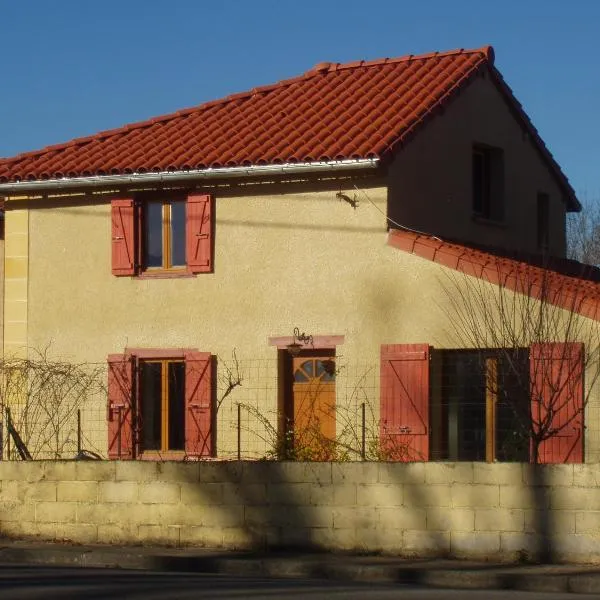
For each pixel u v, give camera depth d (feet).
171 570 47.88
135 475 51.90
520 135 82.74
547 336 57.36
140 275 71.77
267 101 78.13
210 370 69.15
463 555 47.24
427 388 63.16
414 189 69.10
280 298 68.18
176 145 72.95
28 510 53.31
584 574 43.24
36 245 74.49
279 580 44.34
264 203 69.10
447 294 63.31
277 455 58.23
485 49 78.38
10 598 37.55
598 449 57.62
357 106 73.41
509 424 61.72
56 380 66.54
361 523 48.78
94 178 71.10
